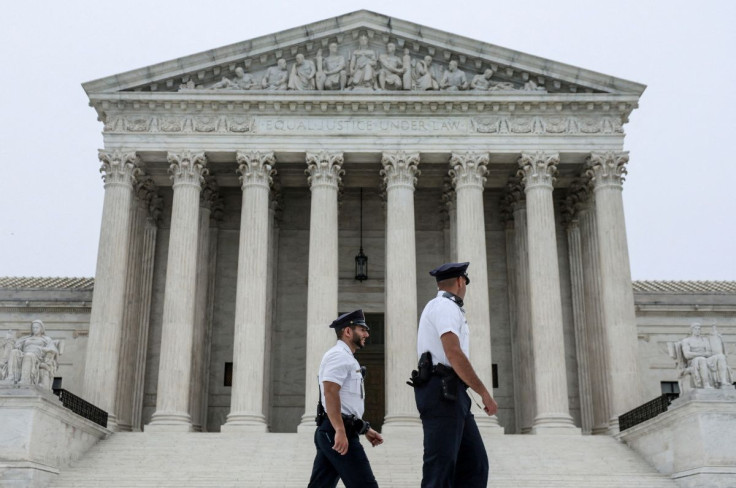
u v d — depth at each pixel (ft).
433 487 31.35
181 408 144.66
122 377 156.87
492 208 186.60
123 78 157.69
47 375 114.93
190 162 155.94
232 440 128.88
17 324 185.37
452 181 159.63
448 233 180.45
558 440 132.16
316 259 151.33
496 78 162.50
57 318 185.57
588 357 167.53
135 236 166.61
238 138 157.89
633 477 111.24
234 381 145.48
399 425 140.87
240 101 157.79
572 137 158.61
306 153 157.07
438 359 32.65
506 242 181.06
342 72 160.35
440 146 157.79
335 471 42.63
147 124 158.51
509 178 173.78
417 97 157.58
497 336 178.29
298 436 132.05
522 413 166.50
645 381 184.03
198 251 168.66
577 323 172.04
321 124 158.92
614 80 158.10
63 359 182.70
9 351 112.47
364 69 160.76
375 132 158.30
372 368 181.47
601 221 155.43
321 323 147.43
